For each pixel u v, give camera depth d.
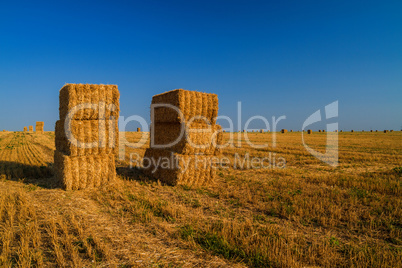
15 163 13.71
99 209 7.02
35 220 5.75
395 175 12.55
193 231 5.63
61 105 9.94
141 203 7.45
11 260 4.23
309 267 4.35
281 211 7.21
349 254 4.79
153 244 5.05
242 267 4.32
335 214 6.88
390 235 5.77
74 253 4.38
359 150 25.08
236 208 7.61
